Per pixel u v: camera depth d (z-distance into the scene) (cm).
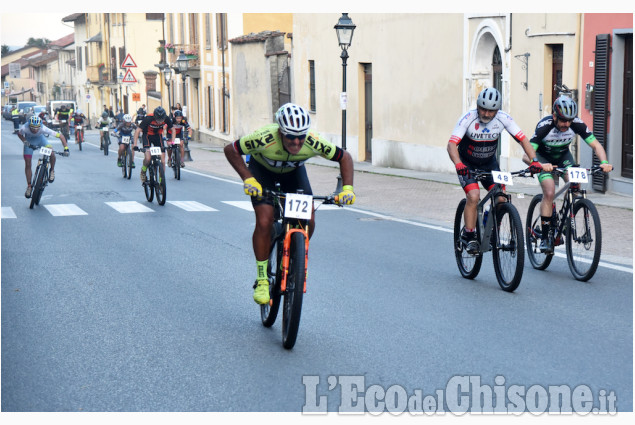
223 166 2891
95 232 1314
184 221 1438
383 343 673
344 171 682
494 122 876
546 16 1781
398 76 2553
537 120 1833
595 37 1650
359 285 900
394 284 904
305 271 646
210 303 829
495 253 881
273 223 715
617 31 1590
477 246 887
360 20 2823
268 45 3784
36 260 1076
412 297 839
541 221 939
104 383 585
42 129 1650
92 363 632
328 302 821
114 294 872
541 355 635
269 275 723
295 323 642
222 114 4497
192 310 800
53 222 1439
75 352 662
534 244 988
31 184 1662
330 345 670
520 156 1897
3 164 2944
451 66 2230
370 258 1070
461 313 768
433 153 2358
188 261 1058
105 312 795
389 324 732
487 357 632
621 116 1625
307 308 797
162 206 1667
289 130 641
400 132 2567
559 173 939
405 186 2012
